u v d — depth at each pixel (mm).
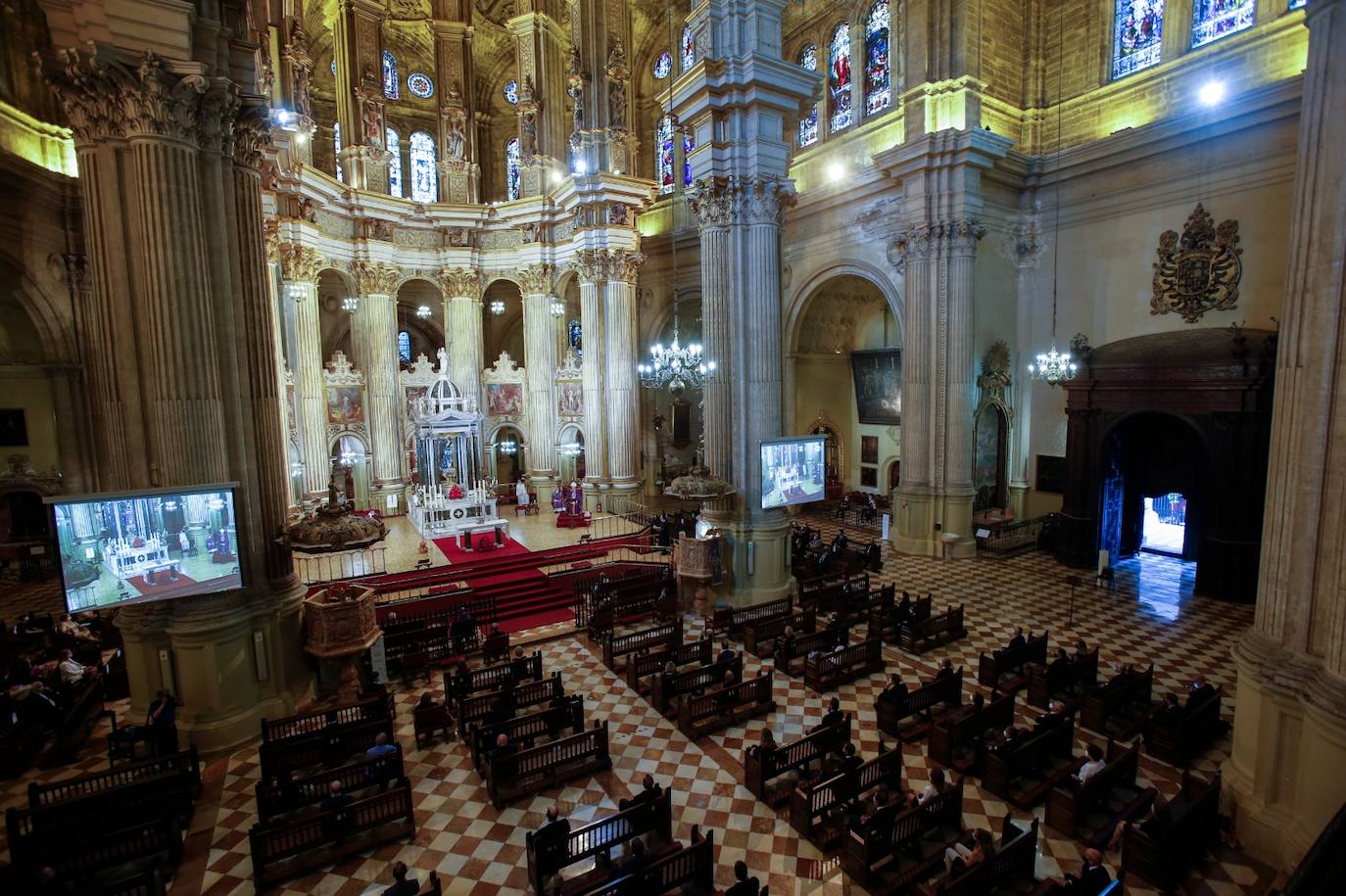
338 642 12609
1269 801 8016
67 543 9398
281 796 8875
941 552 22312
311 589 17953
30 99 18188
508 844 8734
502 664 12852
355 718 11266
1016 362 23562
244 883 8078
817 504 30688
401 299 37062
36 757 10898
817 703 12359
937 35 21156
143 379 10812
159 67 10148
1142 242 20219
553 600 18641
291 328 25297
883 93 24047
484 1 31406
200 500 10492
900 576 20141
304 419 25641
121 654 13609
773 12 16234
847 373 31672
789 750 9758
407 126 34062
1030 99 22469
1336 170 7465
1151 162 19859
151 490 10039
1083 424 20625
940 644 14828
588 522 26047
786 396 28797
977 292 22000
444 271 29859
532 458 31000
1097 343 21547
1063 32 21938
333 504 12117
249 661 11516
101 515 9656
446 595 17828
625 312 28344
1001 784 9375
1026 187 22859
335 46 27734
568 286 33625
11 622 16953
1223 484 17578
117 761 10719
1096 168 21016
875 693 12688
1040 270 22891
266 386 12094
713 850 8484
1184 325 19359
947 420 22109
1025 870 7703
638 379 29062
